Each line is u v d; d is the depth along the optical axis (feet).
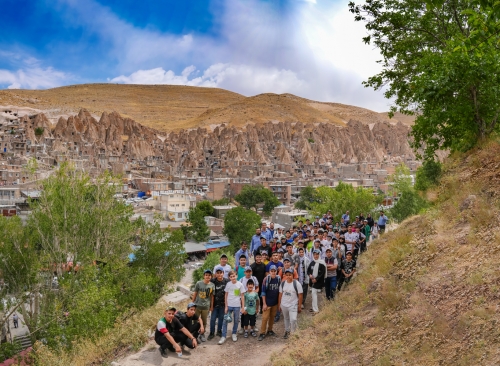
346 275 51.98
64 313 95.91
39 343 72.90
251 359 38.75
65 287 97.35
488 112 59.62
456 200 48.73
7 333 119.44
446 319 30.50
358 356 32.35
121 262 109.19
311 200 401.90
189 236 250.57
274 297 43.86
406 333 31.78
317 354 35.14
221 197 439.22
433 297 33.94
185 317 42.16
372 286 42.24
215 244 244.42
